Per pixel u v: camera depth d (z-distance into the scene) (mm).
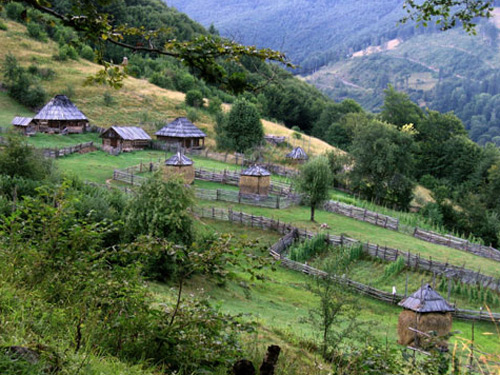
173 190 22391
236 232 37219
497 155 74625
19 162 30156
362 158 62500
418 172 91375
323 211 48094
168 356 6012
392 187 62281
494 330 25438
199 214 39750
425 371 6438
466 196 61188
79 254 6715
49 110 67562
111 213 22281
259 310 20844
